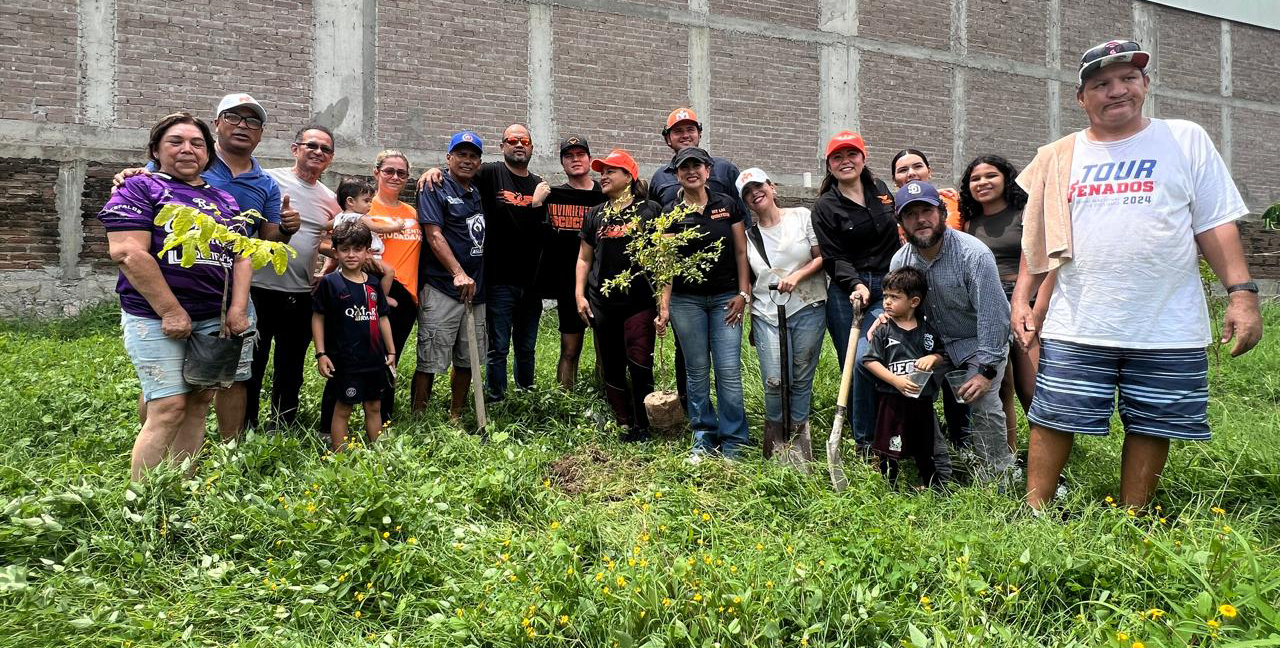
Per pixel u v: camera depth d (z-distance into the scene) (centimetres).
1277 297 1484
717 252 441
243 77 989
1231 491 356
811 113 1296
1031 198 347
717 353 457
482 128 1104
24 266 895
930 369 379
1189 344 315
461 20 1092
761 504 359
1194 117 1589
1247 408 526
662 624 242
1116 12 1538
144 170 326
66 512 301
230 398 400
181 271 325
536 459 409
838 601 255
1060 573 269
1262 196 1647
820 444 473
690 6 1218
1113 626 245
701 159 443
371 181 1041
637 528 337
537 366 663
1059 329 337
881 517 326
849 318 465
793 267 442
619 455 452
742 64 1252
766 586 258
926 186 381
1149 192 315
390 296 476
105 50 927
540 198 534
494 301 543
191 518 312
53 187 905
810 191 1279
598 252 488
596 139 1164
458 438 432
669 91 1207
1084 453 429
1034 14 1470
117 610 255
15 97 892
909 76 1367
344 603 277
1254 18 1639
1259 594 232
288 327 448
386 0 1055
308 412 488
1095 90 321
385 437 414
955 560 274
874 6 1341
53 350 686
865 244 452
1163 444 327
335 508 317
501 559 290
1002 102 1445
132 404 475
